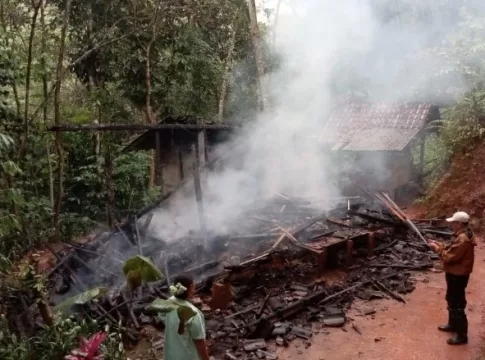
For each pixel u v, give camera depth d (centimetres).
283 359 573
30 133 944
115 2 1192
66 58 1241
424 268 856
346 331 645
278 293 750
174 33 1397
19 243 862
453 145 1260
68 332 514
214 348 589
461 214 596
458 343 596
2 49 834
